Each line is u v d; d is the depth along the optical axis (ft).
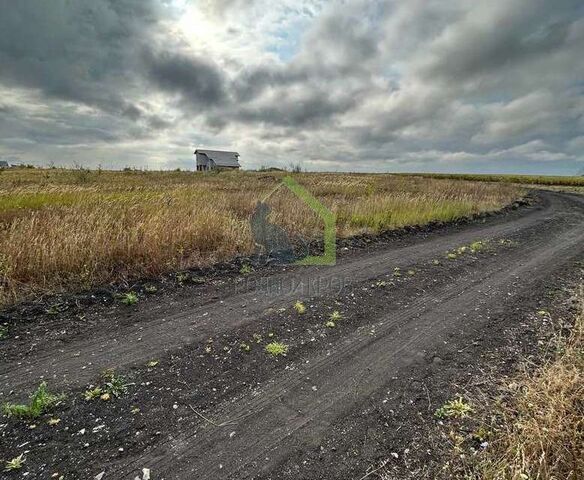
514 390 9.83
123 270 18.58
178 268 19.93
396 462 7.57
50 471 7.16
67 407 9.05
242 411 9.13
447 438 8.21
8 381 10.10
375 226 33.04
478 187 79.00
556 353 11.47
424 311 15.47
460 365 11.27
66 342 12.39
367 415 9.02
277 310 15.34
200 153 223.51
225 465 7.44
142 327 13.61
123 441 8.03
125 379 10.32
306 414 9.04
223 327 13.69
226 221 26.81
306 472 7.30
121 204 31.45
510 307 15.84
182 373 10.71
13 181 61.57
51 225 21.44
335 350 12.21
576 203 64.64
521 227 37.50
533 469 6.82
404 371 10.96
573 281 19.36
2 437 8.00
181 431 8.39
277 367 11.15
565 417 7.85
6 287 15.90
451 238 31.40
